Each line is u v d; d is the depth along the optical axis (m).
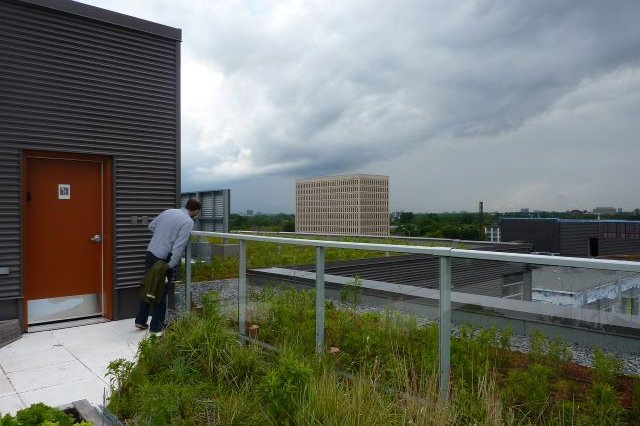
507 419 2.73
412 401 2.98
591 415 2.54
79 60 5.97
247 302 5.11
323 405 2.93
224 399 3.37
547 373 2.76
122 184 6.36
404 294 3.68
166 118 6.77
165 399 3.13
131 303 6.48
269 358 4.28
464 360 3.12
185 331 4.59
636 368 2.42
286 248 4.58
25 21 5.58
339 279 4.21
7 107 5.46
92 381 4.25
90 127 6.07
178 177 6.88
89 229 6.33
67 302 6.18
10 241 5.51
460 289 3.19
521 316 2.88
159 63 6.69
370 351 3.74
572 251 25.91
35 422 2.47
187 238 5.94
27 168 5.80
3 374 4.40
